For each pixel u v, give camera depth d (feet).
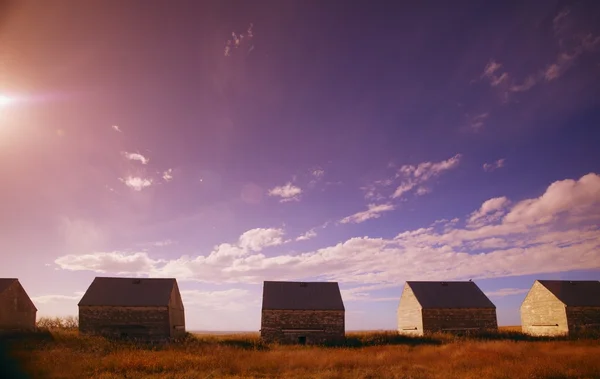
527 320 184.96
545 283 178.40
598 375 65.72
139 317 148.87
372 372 70.38
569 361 76.84
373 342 145.69
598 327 166.81
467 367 76.07
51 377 65.05
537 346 111.96
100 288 154.71
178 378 64.69
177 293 165.78
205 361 80.59
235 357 87.97
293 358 86.89
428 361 86.12
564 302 168.04
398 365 79.20
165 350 106.93
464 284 182.60
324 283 174.29
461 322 167.43
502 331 168.76
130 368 72.02
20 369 69.97
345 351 106.83
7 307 157.07
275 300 162.40
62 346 102.63
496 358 82.64
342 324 158.61
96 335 139.33
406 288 180.45
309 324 157.69
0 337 119.03
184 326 174.81
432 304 168.45
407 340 146.51
